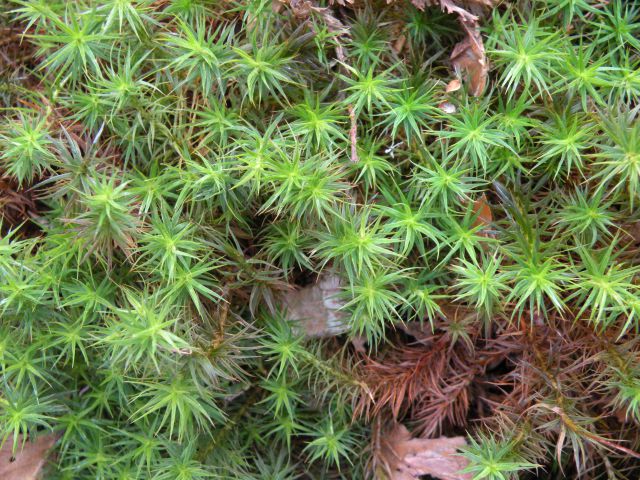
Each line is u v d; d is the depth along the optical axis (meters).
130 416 0.19
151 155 0.20
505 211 0.19
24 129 0.19
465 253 0.20
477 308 0.20
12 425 0.19
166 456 0.21
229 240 0.20
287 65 0.19
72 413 0.20
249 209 0.20
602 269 0.18
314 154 0.20
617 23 0.20
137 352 0.18
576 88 0.19
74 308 0.20
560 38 0.20
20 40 0.22
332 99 0.20
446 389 0.21
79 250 0.19
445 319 0.20
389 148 0.20
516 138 0.19
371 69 0.19
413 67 0.20
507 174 0.20
